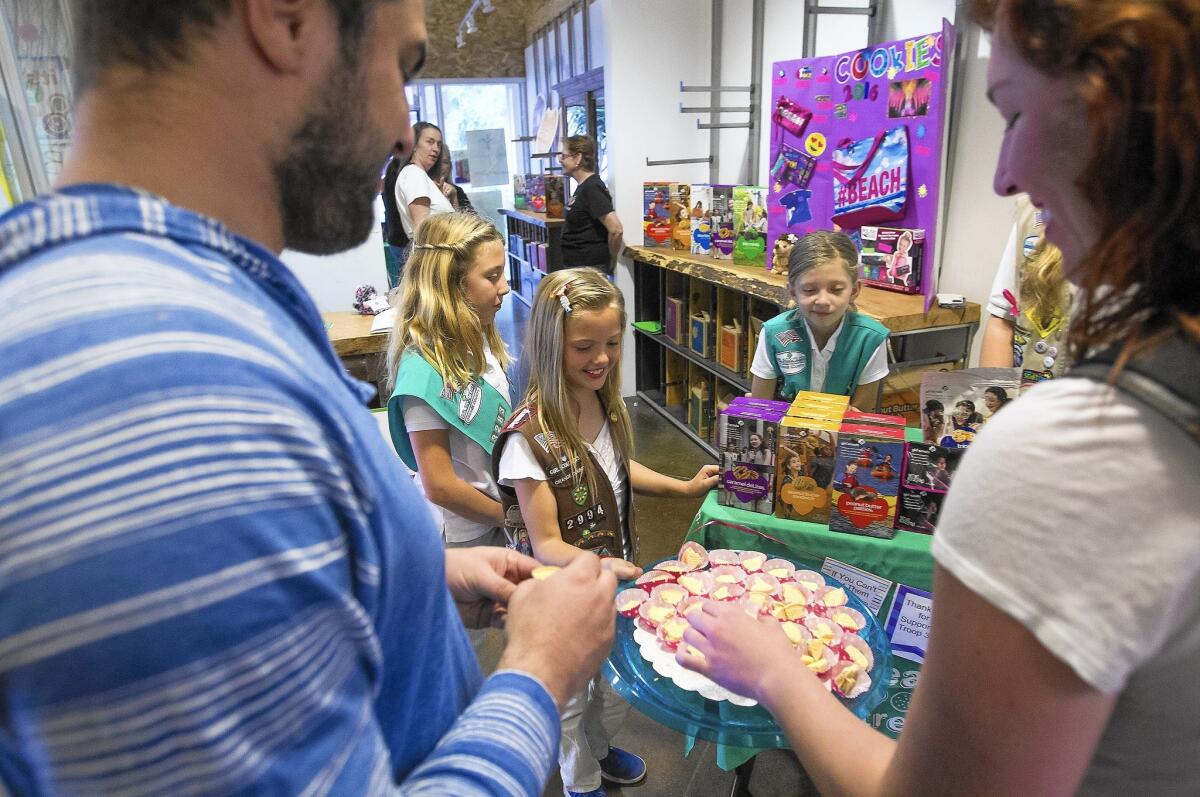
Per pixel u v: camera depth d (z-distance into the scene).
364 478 0.47
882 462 1.42
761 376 2.39
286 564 0.39
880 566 1.46
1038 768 0.45
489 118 9.08
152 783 0.36
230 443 0.37
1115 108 0.38
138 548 0.34
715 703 1.04
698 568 1.39
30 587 0.33
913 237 2.65
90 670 0.34
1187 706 0.45
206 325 0.40
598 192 4.45
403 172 4.45
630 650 1.17
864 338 2.19
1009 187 0.49
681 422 4.43
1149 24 0.35
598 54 5.00
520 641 0.68
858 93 2.77
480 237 1.93
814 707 0.70
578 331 1.56
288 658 0.39
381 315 3.01
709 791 1.92
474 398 1.84
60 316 0.37
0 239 0.41
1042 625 0.41
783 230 3.28
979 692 0.45
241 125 0.47
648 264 4.59
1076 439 0.41
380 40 0.52
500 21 7.70
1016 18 0.43
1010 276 1.97
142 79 0.44
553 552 1.54
